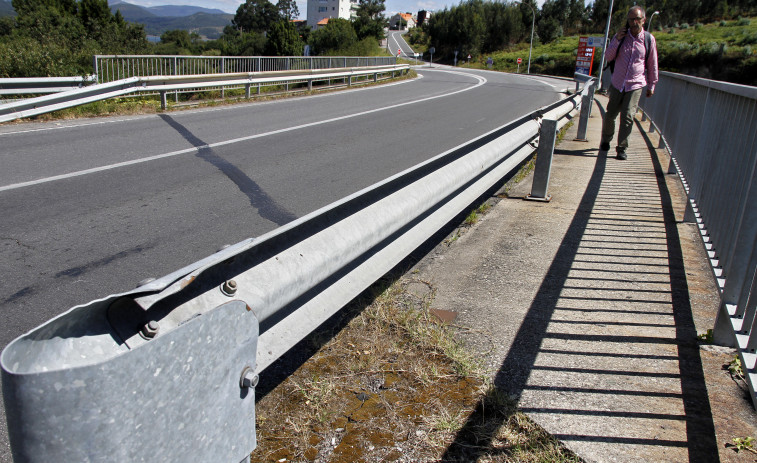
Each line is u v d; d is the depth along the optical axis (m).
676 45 64.38
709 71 60.00
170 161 7.53
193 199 5.83
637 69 7.91
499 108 16.62
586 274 3.90
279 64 18.88
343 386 2.50
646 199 5.94
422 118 13.45
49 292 3.63
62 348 1.00
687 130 5.87
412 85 25.23
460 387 2.53
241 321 1.31
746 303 2.63
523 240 4.61
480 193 4.29
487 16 98.31
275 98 17.12
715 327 2.95
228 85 15.39
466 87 25.17
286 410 2.32
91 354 1.04
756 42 62.38
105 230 4.82
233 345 1.29
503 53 93.31
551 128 5.64
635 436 2.23
